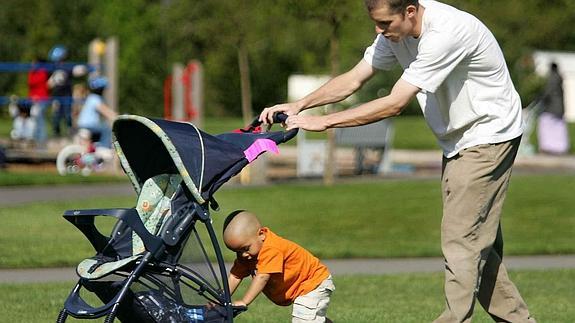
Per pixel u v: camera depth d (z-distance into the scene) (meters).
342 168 57.62
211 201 17.06
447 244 17.80
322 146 53.50
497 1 76.81
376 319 22.09
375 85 74.19
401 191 44.69
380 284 26.88
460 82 17.44
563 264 30.73
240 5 55.50
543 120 67.12
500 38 79.75
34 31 86.19
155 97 87.00
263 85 99.62
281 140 17.34
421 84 16.98
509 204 41.72
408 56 17.75
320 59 85.50
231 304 16.84
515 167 59.28
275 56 94.56
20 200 41.00
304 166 53.38
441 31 16.88
